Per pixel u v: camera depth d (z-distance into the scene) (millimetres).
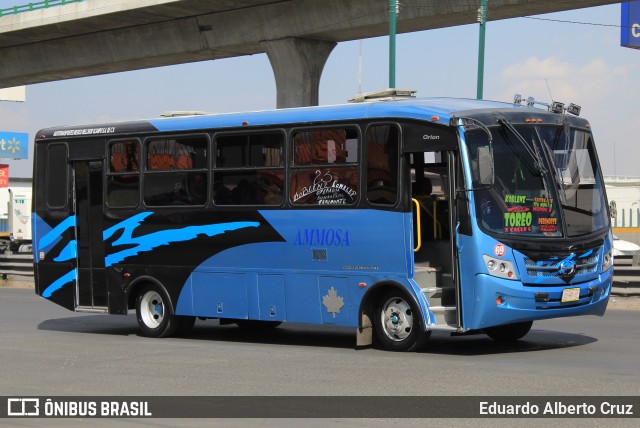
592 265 12617
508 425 7996
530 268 12047
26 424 8508
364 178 12914
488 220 11961
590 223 12766
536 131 12602
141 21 44625
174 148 15195
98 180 16188
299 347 13820
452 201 12141
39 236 16984
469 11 34938
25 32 47281
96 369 11648
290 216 13672
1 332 16547
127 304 15750
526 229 12148
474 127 12102
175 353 13156
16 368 11781
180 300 15062
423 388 9766
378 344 13664
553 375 10453
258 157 14117
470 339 14422
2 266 31078
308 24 39906
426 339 12578
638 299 19922
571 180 12734
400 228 12508
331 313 13242
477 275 11891
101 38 47125
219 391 9898
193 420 8492
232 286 14367
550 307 12164
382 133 12773
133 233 15664
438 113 12273
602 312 12938
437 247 12836
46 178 16938
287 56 41125
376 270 12766
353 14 38344
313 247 13406
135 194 15672
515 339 13961
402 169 12523
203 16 43125
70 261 16516
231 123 14477
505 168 12195
